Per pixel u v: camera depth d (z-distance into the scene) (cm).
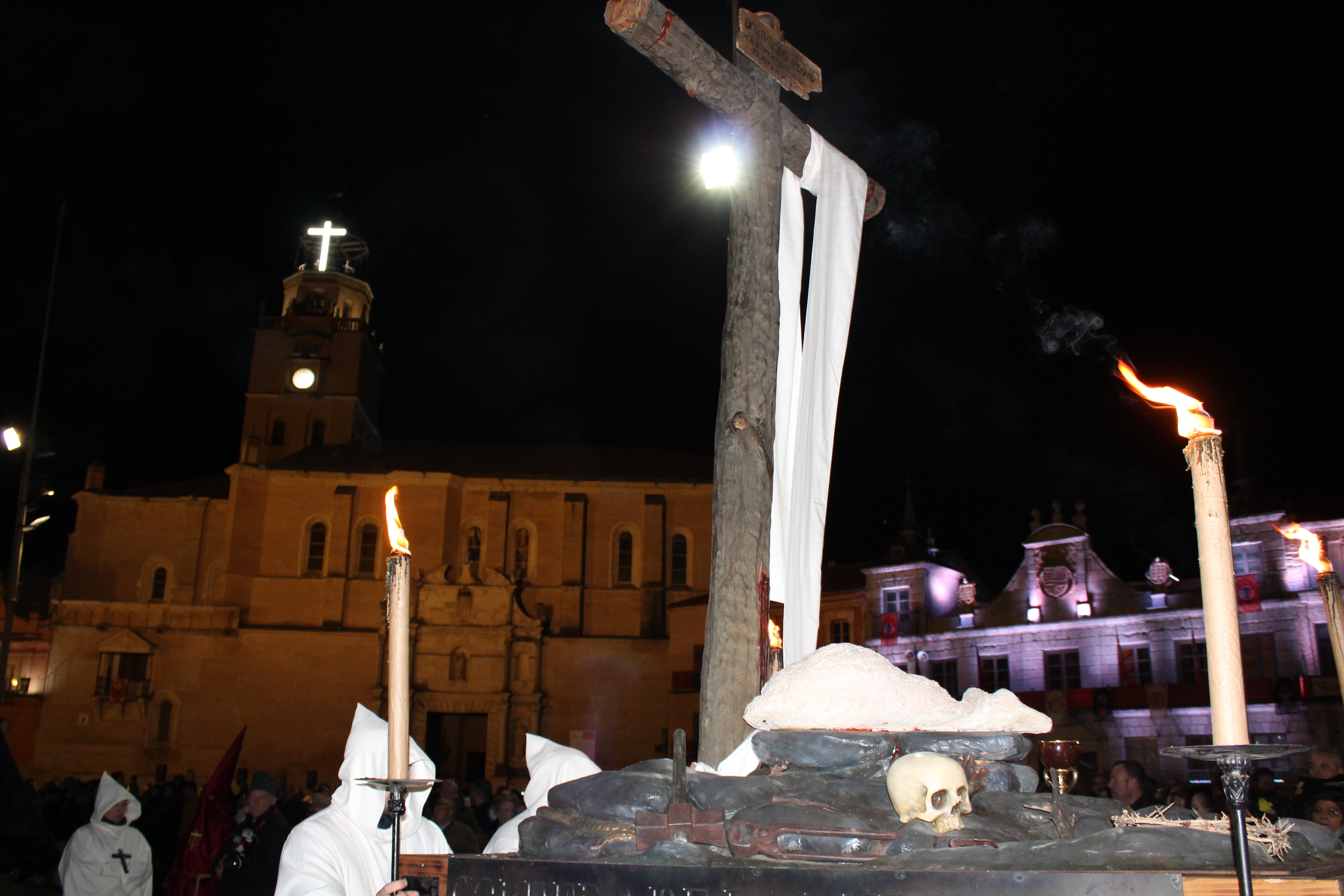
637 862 258
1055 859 222
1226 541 228
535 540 5188
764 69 561
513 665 4809
